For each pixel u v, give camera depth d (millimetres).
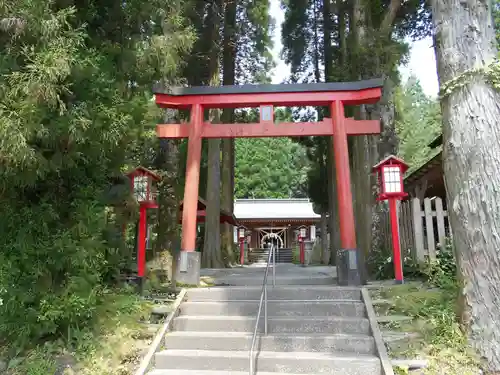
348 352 4547
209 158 14805
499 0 9297
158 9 5605
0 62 3562
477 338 4066
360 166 9812
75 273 4566
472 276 4176
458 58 4477
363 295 5477
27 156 3586
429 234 6371
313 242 24000
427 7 10852
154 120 7164
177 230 8094
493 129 4246
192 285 6309
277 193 36938
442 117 4688
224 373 4289
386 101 8875
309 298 5621
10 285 4211
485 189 4160
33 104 3438
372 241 8078
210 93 7090
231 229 19062
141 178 6184
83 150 4504
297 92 7051
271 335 4766
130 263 6445
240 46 16609
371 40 9234
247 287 5902
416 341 4418
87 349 4398
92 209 4684
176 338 4793
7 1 3502
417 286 5734
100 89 4465
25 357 4258
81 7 4812
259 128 7078
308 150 18406
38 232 4410
